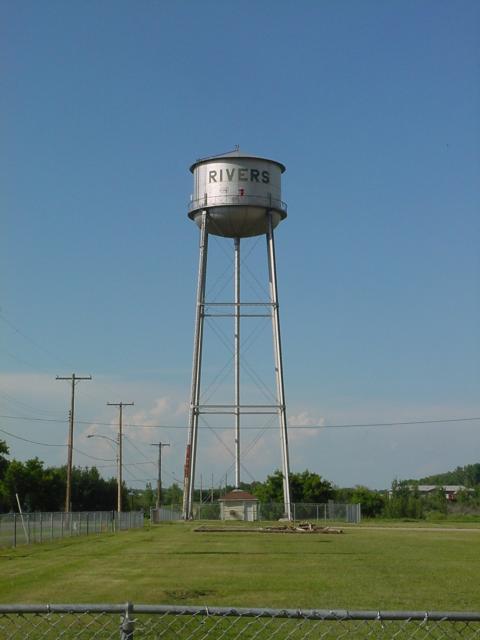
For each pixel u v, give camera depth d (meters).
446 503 117.62
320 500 99.75
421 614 8.15
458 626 15.33
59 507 99.62
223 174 68.94
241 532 55.41
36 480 97.12
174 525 68.50
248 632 14.72
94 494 118.44
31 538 43.69
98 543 42.38
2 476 96.31
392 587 22.28
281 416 72.62
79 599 19.44
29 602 18.81
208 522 74.38
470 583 23.36
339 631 14.73
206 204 68.94
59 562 30.22
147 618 16.06
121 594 20.41
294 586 22.34
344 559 31.92
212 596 20.17
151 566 28.41
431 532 56.91
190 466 74.25
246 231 70.81
